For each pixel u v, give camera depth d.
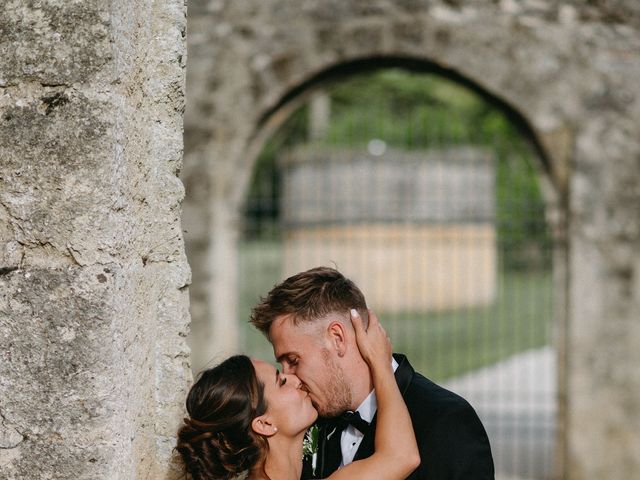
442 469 2.00
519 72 6.50
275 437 2.07
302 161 15.15
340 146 18.84
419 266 15.47
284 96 6.74
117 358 1.81
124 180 1.86
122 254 1.85
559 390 6.65
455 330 14.03
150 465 2.09
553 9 6.46
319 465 2.32
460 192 15.09
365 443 2.13
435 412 2.07
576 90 6.46
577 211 6.50
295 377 2.15
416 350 12.50
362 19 6.55
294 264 15.47
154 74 2.12
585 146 6.48
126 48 1.89
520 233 14.09
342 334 2.14
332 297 2.16
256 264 20.06
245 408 2.01
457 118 20.70
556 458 6.66
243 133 6.77
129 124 1.91
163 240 2.16
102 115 1.79
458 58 6.51
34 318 1.80
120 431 1.83
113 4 1.80
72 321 1.79
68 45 1.79
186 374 2.23
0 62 1.81
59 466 1.79
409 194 14.98
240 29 6.68
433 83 20.98
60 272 1.79
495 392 10.04
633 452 6.46
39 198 1.80
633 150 6.44
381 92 21.17
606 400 6.47
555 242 6.68
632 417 6.45
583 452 6.48
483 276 16.36
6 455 1.81
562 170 6.55
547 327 14.65
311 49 6.63
